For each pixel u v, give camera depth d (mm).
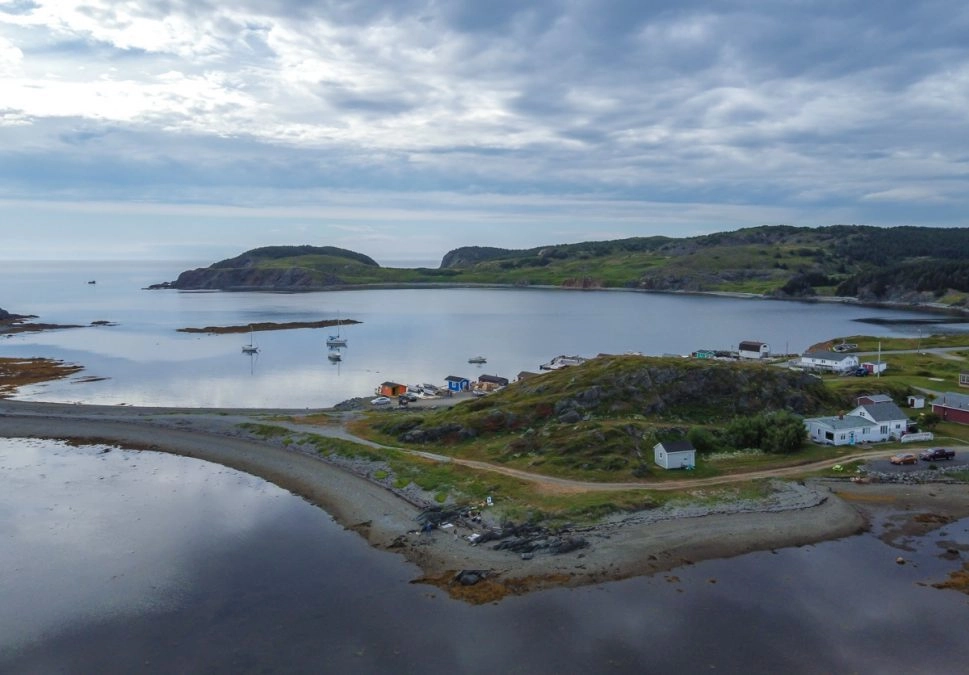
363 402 120250
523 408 89188
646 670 39406
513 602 46875
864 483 69812
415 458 77125
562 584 49250
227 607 46781
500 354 183125
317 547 56375
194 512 64750
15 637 43438
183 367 159125
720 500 63844
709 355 168000
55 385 135500
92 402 120125
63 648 42219
